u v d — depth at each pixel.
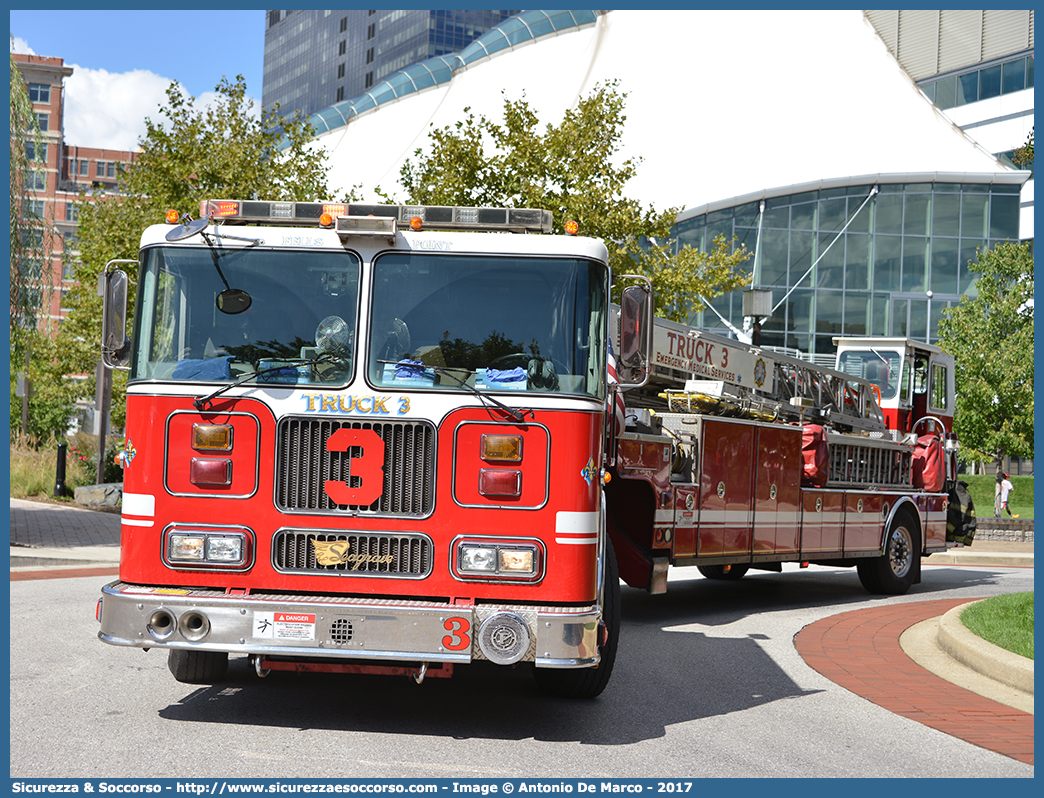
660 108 55.78
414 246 5.74
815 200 41.75
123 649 7.87
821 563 13.24
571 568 5.48
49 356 32.25
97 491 21.33
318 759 5.11
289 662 5.45
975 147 47.00
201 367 5.69
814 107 51.19
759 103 52.72
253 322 5.73
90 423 35.41
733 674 7.77
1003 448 28.44
